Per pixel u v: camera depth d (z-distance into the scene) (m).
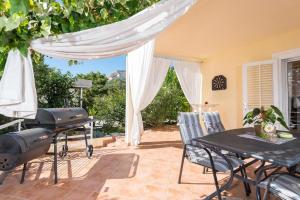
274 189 1.77
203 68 6.30
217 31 4.06
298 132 2.89
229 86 5.46
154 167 3.56
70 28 1.71
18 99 1.57
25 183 2.88
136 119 5.16
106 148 4.90
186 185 2.85
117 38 1.72
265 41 4.60
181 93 8.85
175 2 1.79
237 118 5.24
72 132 5.44
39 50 1.70
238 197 2.50
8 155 2.45
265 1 2.96
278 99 4.27
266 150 2.02
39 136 2.83
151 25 1.76
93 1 1.61
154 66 5.61
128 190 2.70
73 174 3.23
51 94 6.31
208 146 2.39
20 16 1.28
